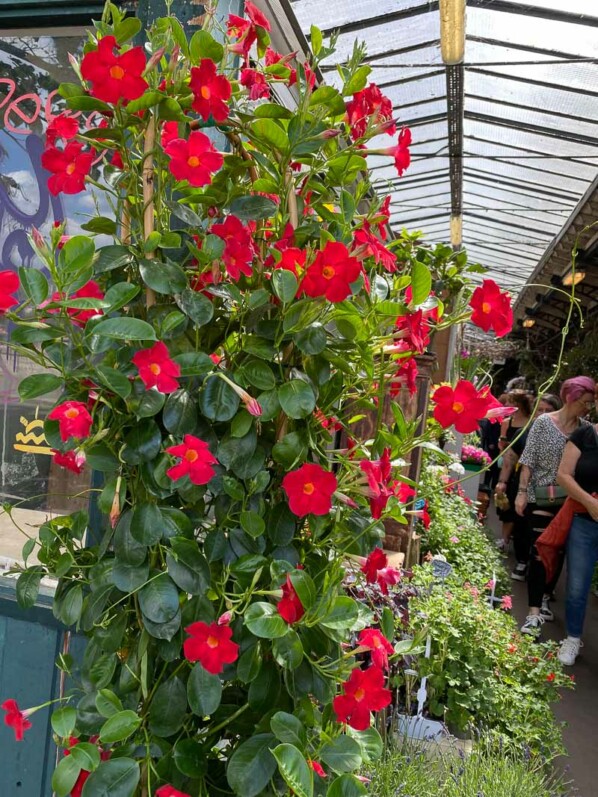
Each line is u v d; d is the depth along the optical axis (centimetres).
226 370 118
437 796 220
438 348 566
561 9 370
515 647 336
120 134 114
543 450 484
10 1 175
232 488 115
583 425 445
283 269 114
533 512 493
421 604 308
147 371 104
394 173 653
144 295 120
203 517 121
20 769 177
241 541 118
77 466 118
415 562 379
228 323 122
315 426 128
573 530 454
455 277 364
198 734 117
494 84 477
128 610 117
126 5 166
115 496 111
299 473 110
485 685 293
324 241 124
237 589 119
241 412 116
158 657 119
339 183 131
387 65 441
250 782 106
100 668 118
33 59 186
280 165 121
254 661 113
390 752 232
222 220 125
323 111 124
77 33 182
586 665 464
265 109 116
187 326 120
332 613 111
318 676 119
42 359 115
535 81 455
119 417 117
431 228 933
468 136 577
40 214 187
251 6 124
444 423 126
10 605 177
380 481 122
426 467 493
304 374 123
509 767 245
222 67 125
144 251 114
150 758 112
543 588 496
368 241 122
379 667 115
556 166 595
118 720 105
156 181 122
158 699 112
